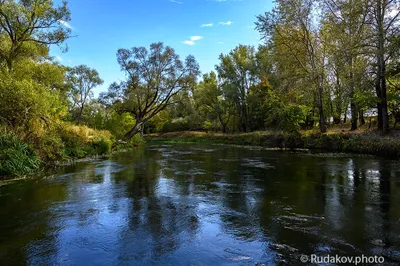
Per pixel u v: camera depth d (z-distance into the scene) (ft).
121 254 14.20
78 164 47.83
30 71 55.01
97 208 21.86
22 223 18.60
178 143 124.88
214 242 15.43
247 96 123.24
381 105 61.72
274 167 41.34
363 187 27.12
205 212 20.63
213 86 138.82
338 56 60.08
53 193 26.68
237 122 144.87
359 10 55.52
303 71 79.66
